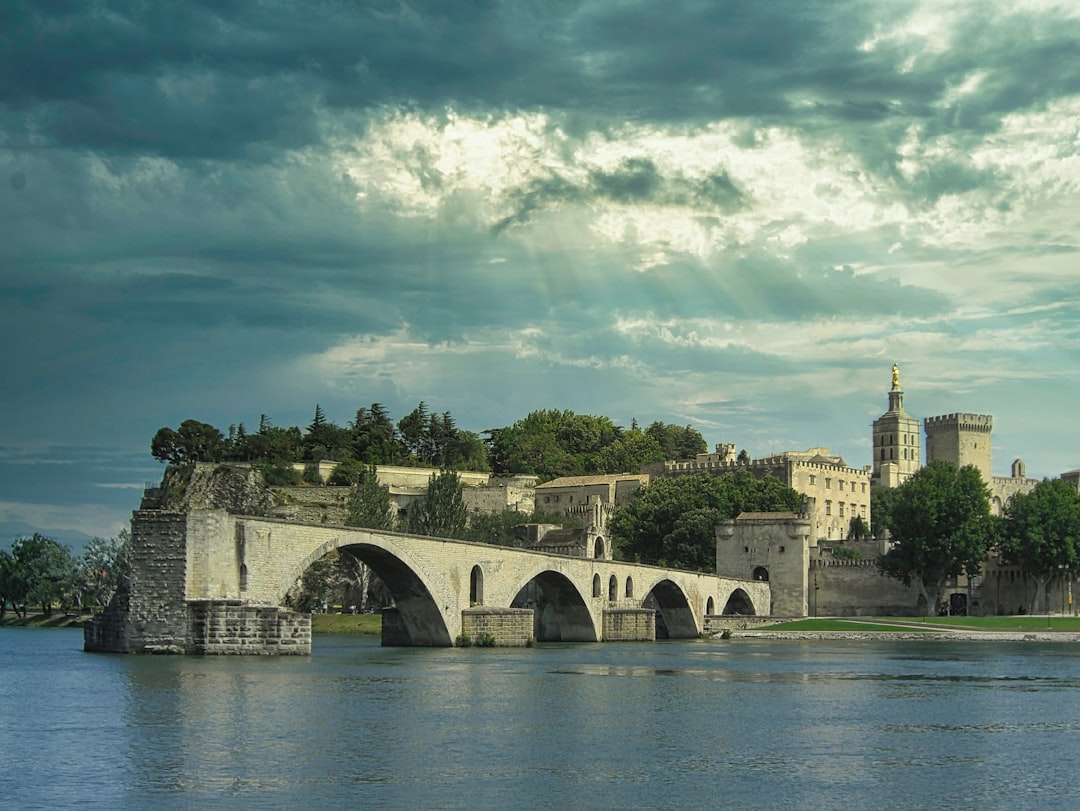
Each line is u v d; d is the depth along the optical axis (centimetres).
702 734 8306
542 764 7088
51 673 10706
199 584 12125
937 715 9506
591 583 19875
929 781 6800
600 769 6981
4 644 17250
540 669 12900
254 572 12444
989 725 8944
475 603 16575
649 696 10512
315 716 8556
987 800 6347
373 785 6425
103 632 13012
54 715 8356
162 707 8744
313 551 13150
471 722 8575
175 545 12081
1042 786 6694
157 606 12094
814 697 10669
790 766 7181
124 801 6000
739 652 17375
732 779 6781
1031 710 9856
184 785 6334
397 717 8681
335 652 14900
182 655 12025
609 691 10825
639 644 19825
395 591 15575
